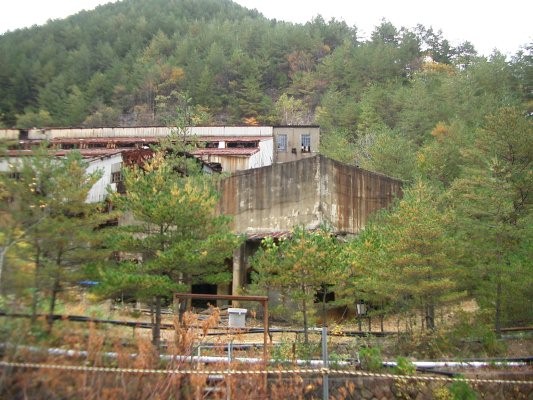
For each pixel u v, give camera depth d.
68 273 11.46
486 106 44.66
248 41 95.00
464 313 15.78
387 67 74.38
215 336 14.10
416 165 36.22
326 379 9.85
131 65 88.31
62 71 82.56
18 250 10.63
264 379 9.91
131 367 9.02
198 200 13.42
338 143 45.72
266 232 24.44
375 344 14.44
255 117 68.88
